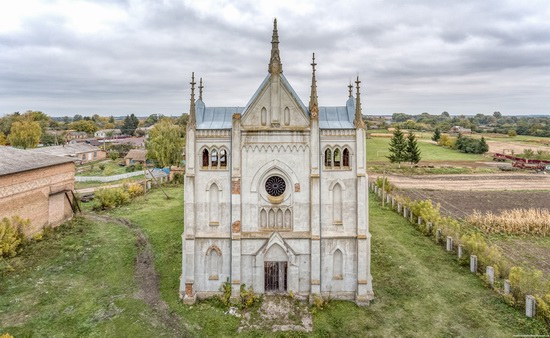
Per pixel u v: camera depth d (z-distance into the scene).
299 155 27.20
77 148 113.44
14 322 24.06
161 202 59.62
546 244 39.16
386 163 103.31
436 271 31.98
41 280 30.12
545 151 127.94
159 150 80.75
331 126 27.94
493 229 42.94
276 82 26.89
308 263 27.50
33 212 40.31
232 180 26.89
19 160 40.91
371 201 58.91
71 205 48.34
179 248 37.72
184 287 27.23
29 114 173.38
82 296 27.81
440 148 139.25
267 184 27.77
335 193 27.56
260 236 27.19
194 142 27.03
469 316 24.88
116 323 24.11
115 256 35.50
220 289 27.64
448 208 55.75
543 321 23.69
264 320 24.86
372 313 25.62
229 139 27.33
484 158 116.00
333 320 24.83
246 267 27.50
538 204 58.41
